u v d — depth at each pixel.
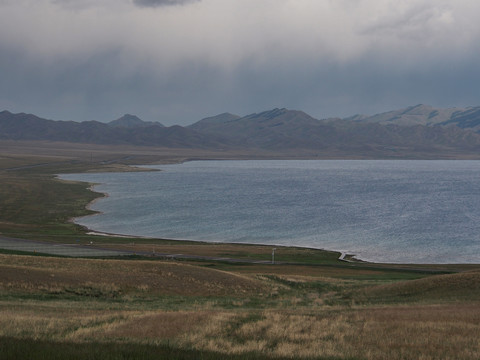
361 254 103.56
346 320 28.00
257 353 18.70
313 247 111.31
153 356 16.06
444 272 78.19
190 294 47.53
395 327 25.55
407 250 107.88
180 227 136.50
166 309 35.94
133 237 117.12
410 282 49.81
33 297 40.59
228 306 39.88
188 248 99.31
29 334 21.83
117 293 45.34
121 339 21.41
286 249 103.88
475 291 42.97
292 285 56.50
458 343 21.88
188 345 20.56
